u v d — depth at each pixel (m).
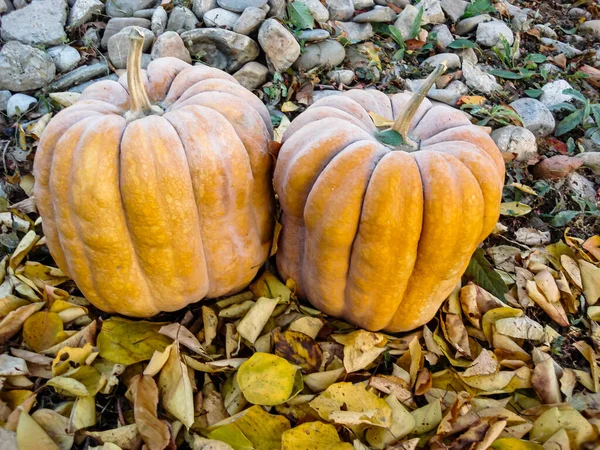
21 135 0.76
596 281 0.69
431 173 0.48
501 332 0.61
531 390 0.58
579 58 1.13
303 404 0.53
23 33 0.84
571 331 0.66
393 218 0.47
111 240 0.48
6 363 0.51
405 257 0.49
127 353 0.54
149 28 0.89
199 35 0.84
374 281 0.51
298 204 0.53
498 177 0.52
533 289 0.67
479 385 0.56
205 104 0.52
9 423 0.48
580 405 0.57
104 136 0.47
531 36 1.15
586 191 0.84
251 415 0.50
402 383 0.55
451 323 0.61
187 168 0.48
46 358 0.53
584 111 0.93
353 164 0.48
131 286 0.52
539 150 0.90
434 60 1.00
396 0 1.07
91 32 0.88
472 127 0.56
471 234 0.50
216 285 0.56
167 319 0.59
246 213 0.54
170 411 0.50
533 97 1.00
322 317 0.60
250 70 0.86
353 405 0.52
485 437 0.50
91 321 0.58
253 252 0.57
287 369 0.52
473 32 1.11
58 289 0.58
